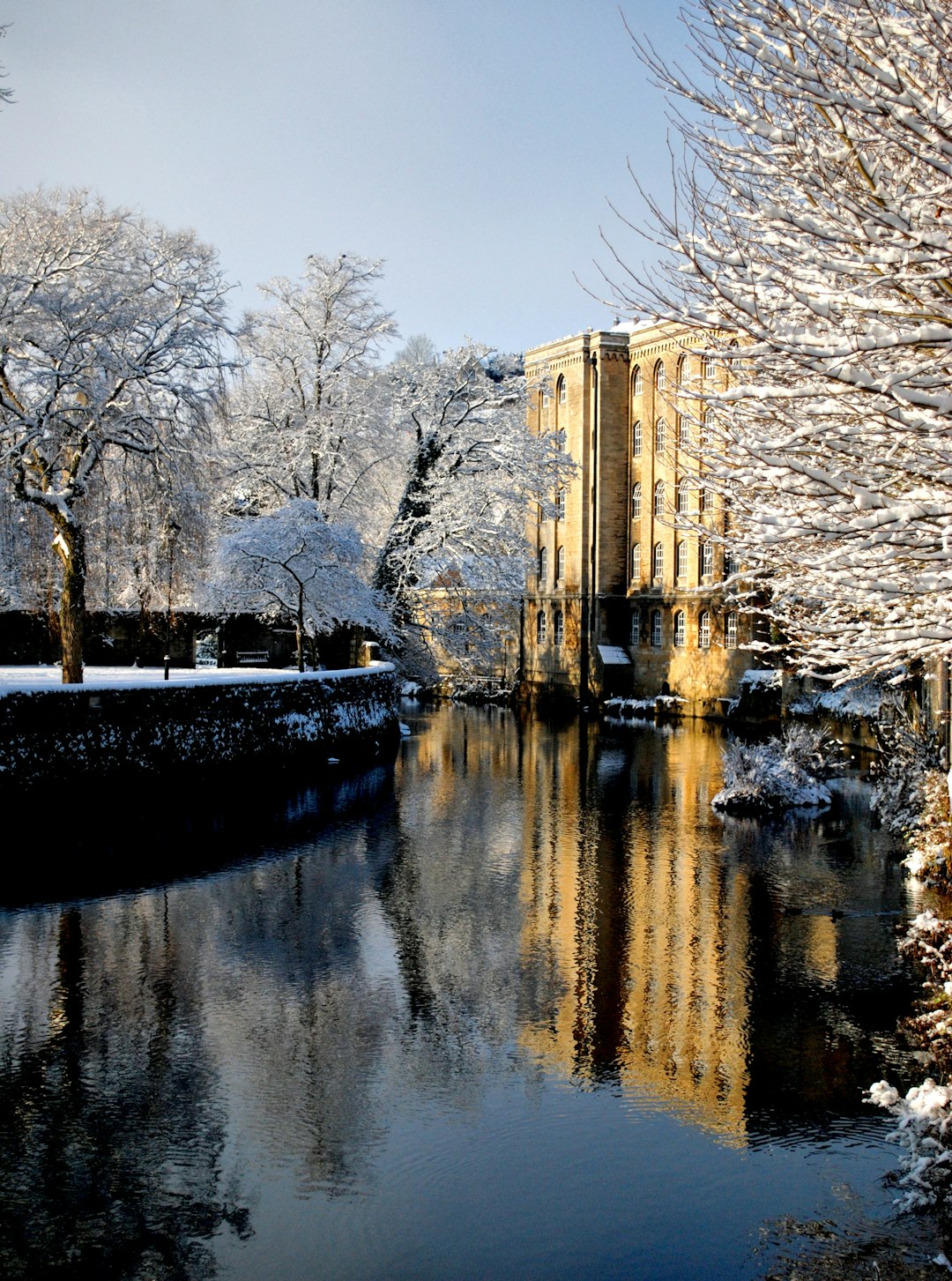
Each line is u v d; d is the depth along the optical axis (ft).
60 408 80.69
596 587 203.72
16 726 70.95
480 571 156.15
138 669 138.31
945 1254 26.61
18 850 66.08
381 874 64.08
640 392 199.31
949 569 27.20
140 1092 34.88
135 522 91.25
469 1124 33.12
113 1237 27.14
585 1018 41.75
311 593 122.01
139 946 49.52
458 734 148.46
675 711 181.47
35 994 43.24
